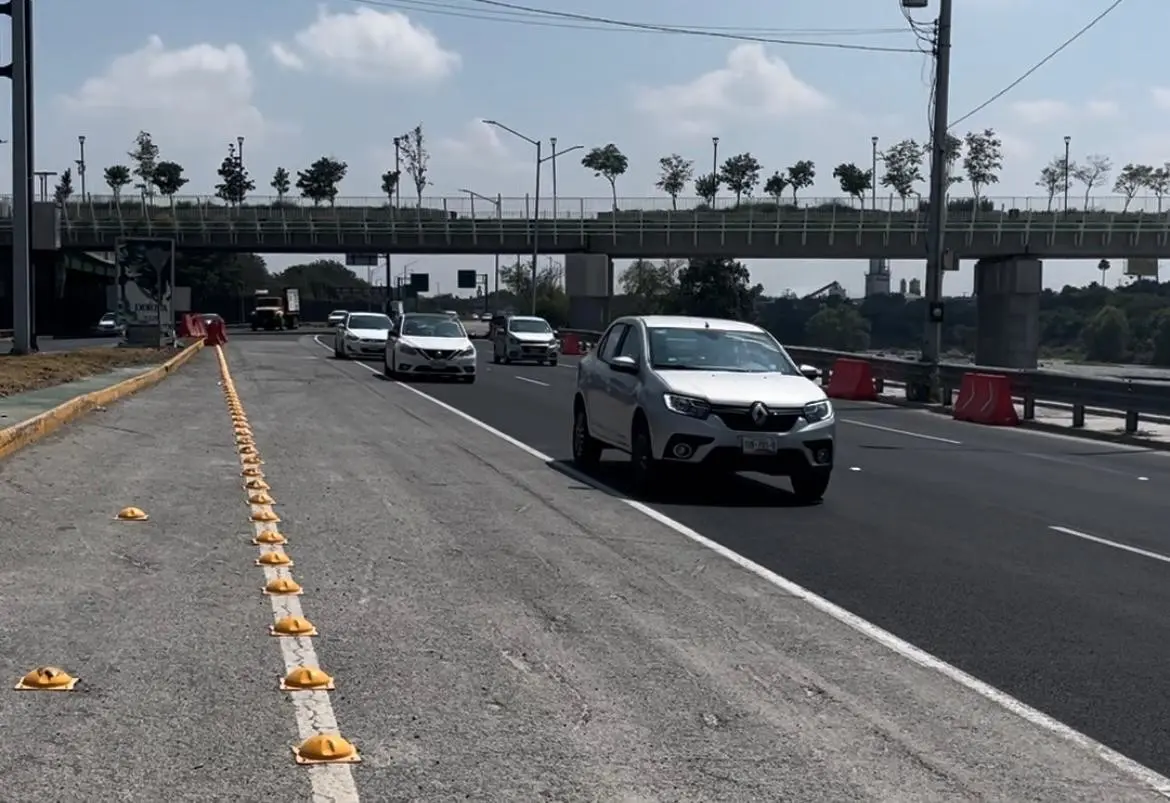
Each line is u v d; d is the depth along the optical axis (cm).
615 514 1248
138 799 507
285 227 6600
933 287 3064
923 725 627
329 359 4403
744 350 1471
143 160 9588
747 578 966
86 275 8194
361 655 723
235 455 1611
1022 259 5816
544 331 4700
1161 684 712
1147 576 1018
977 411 2639
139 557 965
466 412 2414
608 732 604
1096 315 7162
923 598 919
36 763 543
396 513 1212
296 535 1083
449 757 566
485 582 922
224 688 654
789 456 1332
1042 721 640
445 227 6600
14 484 1280
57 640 731
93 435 1748
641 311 9350
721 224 6244
